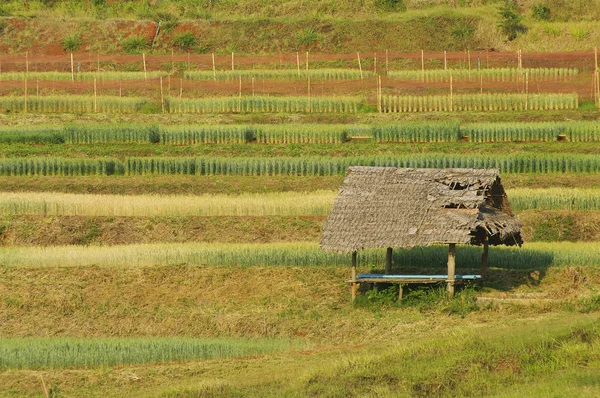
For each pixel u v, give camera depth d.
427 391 77.00
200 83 190.75
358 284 107.62
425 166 145.62
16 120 173.25
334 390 77.50
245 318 101.88
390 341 94.00
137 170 152.38
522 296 102.62
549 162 146.12
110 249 119.19
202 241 127.75
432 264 113.94
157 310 105.69
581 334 84.62
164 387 81.94
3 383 84.50
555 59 192.75
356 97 180.00
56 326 103.56
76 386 84.19
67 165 151.12
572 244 118.62
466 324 96.31
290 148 159.88
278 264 114.50
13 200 133.62
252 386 79.88
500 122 164.88
